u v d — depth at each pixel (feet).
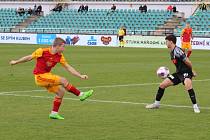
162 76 76.74
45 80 65.41
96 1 377.09
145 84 110.73
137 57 209.15
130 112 71.46
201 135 55.52
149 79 122.01
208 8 346.13
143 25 341.62
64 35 325.42
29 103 79.15
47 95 89.25
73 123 62.34
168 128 59.57
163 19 340.59
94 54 226.79
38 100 82.74
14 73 133.90
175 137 54.44
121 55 221.87
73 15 367.45
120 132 56.95
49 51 65.62
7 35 341.00
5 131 56.75
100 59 194.49
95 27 352.90
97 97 88.07
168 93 94.32
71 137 54.03
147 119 65.72
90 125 61.16
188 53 211.61
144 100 84.64
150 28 338.34
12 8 398.01
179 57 72.43
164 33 318.86
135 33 322.14
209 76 132.26
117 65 166.40
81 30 341.82
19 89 98.48
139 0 365.40
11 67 152.46
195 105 72.49
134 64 171.53
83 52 241.35
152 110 73.61
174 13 342.64
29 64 164.55
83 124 61.72
